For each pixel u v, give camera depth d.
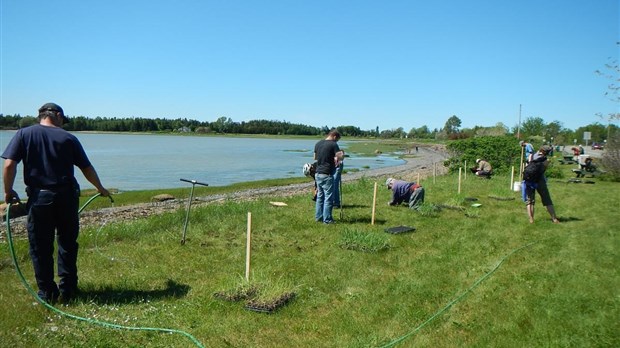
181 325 5.11
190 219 11.03
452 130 145.88
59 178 5.38
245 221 10.62
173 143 101.19
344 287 6.34
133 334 4.84
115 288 6.23
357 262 7.43
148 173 34.62
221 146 91.06
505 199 14.45
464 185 18.39
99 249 8.24
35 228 5.37
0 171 33.06
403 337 4.78
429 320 5.17
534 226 10.24
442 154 70.44
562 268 7.11
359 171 35.88
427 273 6.90
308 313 5.49
